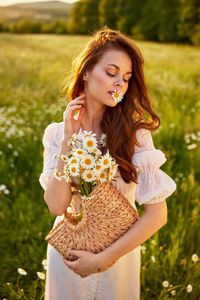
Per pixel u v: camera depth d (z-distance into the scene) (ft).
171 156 13.44
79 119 4.67
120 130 4.60
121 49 4.41
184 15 127.75
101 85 4.39
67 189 4.54
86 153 4.18
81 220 4.38
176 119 18.51
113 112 4.78
